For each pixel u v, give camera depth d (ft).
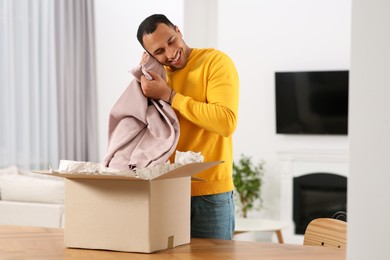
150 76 6.04
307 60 24.66
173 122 5.94
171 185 5.43
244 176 24.06
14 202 13.88
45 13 21.77
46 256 5.12
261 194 25.12
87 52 22.68
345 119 24.13
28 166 21.43
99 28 22.75
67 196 5.45
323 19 24.47
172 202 5.45
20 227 6.59
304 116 24.50
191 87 6.50
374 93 3.29
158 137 5.87
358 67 3.34
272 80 25.04
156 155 5.69
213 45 25.70
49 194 13.82
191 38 24.27
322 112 24.34
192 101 6.07
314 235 6.52
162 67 6.27
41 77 21.93
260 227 19.77
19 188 14.02
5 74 20.99
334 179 24.08
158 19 6.25
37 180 14.14
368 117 3.32
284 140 24.99
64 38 22.04
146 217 5.16
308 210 24.40
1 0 20.85
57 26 22.03
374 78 3.29
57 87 22.07
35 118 21.70
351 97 3.37
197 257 5.09
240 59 25.36
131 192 5.20
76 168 5.33
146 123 5.98
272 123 25.07
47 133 21.95
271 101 25.05
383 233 3.30
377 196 3.32
